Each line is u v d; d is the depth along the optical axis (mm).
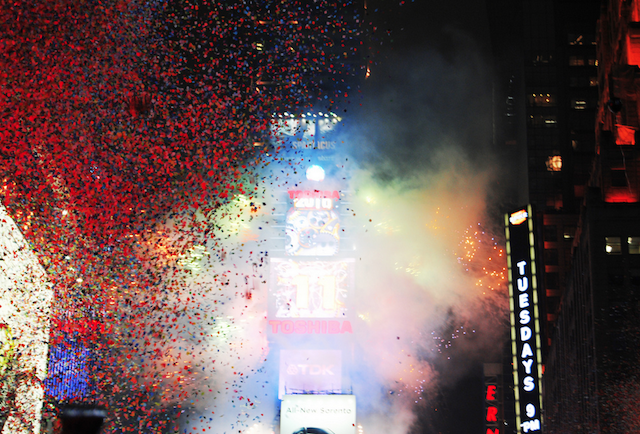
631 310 48531
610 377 46938
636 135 53906
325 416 52906
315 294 73750
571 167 119312
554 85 123875
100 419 7527
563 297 68188
